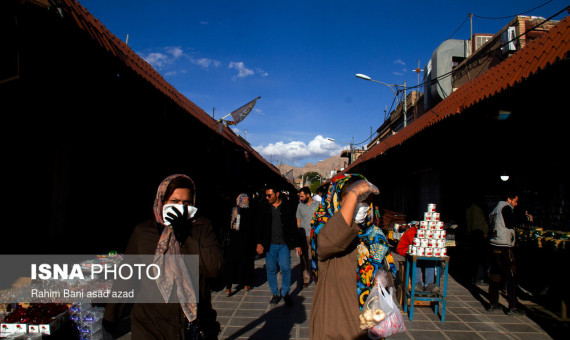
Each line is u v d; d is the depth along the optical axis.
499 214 5.61
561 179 6.11
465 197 9.24
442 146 8.60
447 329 4.85
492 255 5.68
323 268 2.45
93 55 3.60
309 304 5.89
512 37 9.74
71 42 3.30
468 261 8.09
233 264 6.53
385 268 2.78
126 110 5.16
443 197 10.40
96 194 5.01
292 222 5.95
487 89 5.06
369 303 2.45
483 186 8.44
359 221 2.41
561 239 5.66
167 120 6.14
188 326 2.23
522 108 4.94
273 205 5.97
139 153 5.93
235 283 6.74
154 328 2.16
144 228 2.29
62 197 4.43
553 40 4.25
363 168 17.09
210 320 2.36
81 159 4.71
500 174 7.86
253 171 18.05
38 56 3.20
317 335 2.38
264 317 5.25
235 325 4.92
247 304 5.90
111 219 5.33
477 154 8.17
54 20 2.98
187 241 2.25
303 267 7.07
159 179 6.54
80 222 4.73
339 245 2.20
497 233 5.55
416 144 8.64
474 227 7.51
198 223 2.37
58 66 3.50
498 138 6.70
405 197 15.35
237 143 10.82
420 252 5.27
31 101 3.76
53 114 4.07
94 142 4.90
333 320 2.34
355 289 2.40
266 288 6.97
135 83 4.40
